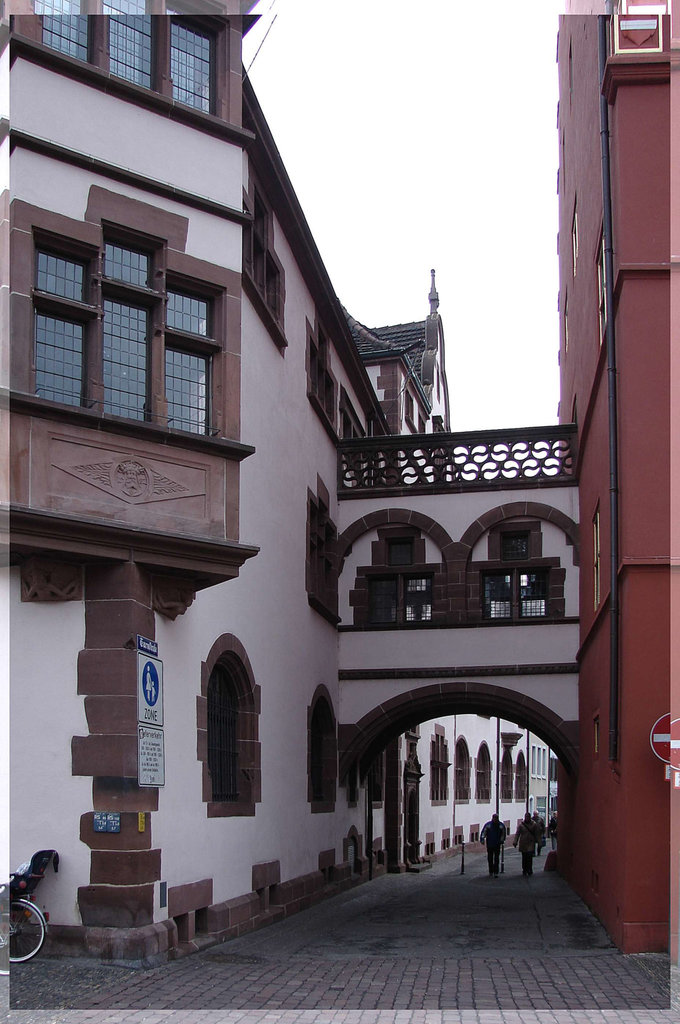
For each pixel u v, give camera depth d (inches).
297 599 721.6
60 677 441.7
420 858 1294.3
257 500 630.5
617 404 532.4
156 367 471.5
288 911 653.9
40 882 431.5
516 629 842.8
